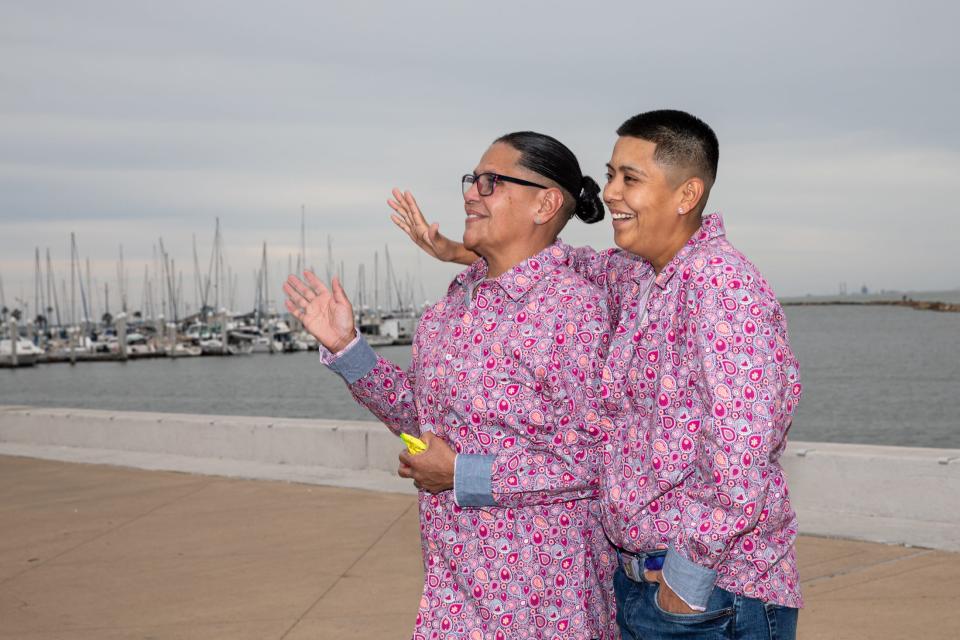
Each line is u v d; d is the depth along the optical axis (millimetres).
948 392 46656
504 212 2365
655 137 2023
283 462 7527
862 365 66312
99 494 6789
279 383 73375
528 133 2393
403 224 2916
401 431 2643
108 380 78812
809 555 4695
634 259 2291
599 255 2428
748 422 1875
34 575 4938
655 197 2031
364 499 6324
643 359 2035
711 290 1926
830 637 3689
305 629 4059
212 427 7883
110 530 5793
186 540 5512
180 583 4730
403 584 4605
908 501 5156
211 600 4465
